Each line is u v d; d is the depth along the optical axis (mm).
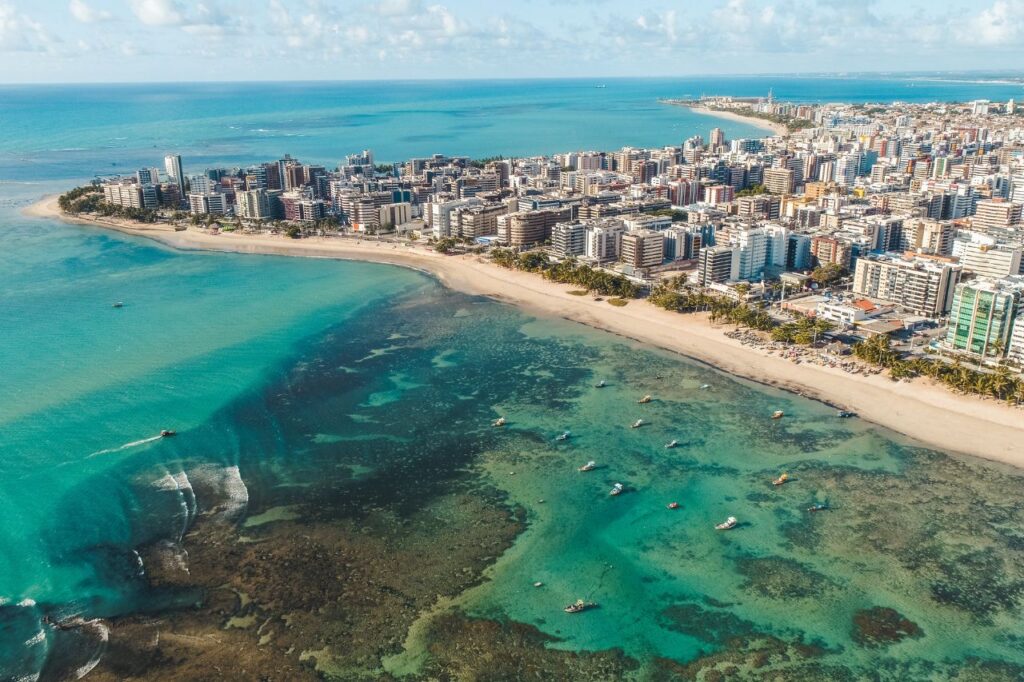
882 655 167750
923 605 182750
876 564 197500
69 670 161375
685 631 175125
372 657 166625
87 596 183750
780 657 167250
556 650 169375
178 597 183875
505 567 196750
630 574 194375
